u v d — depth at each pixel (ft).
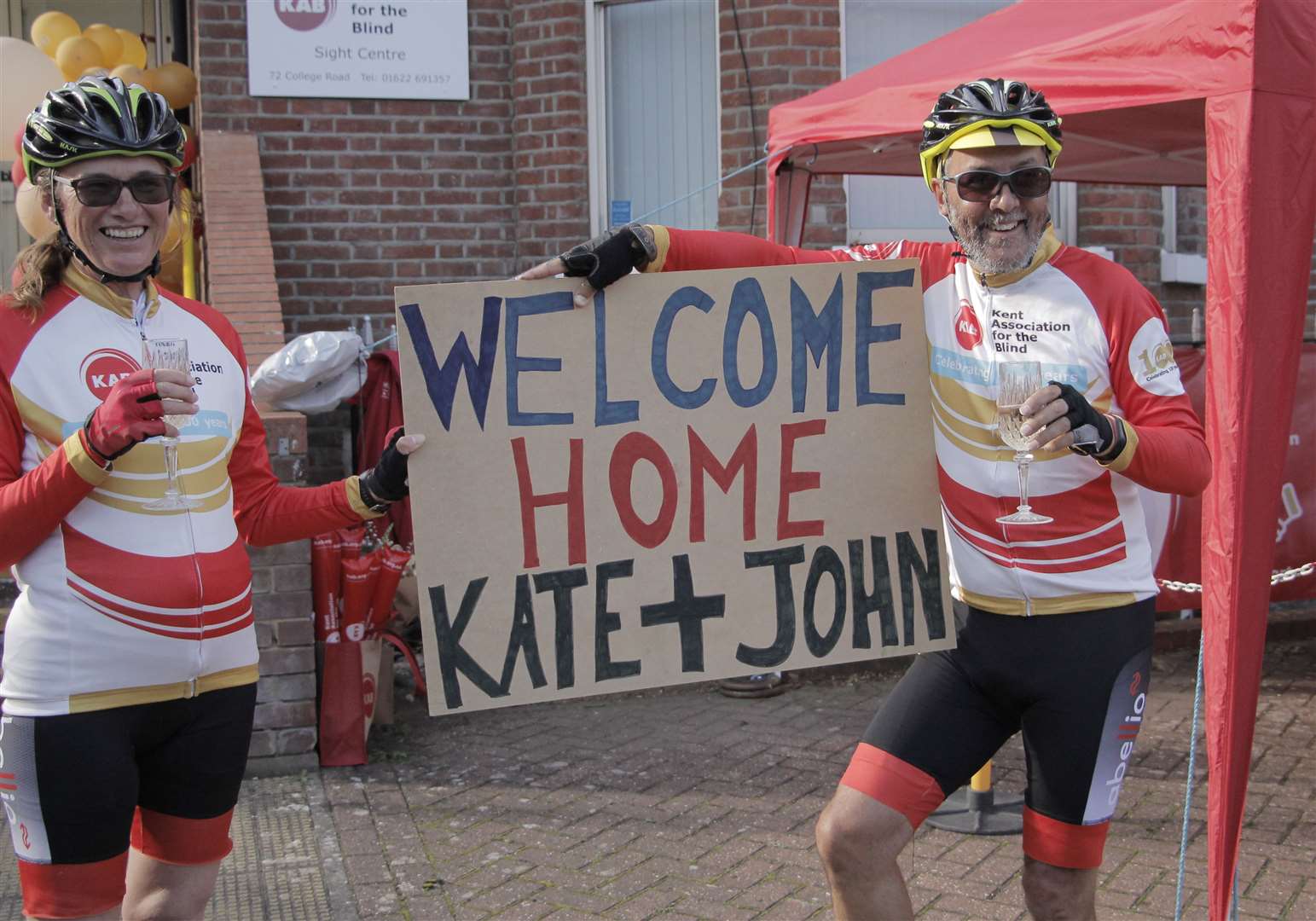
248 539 8.19
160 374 6.54
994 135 7.70
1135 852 12.68
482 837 13.33
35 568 6.95
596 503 7.96
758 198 21.84
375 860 12.72
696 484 8.07
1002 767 15.28
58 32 21.56
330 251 22.34
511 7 22.68
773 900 11.73
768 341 8.11
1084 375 7.93
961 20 22.94
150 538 7.09
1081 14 12.85
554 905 11.69
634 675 8.02
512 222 23.07
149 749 7.34
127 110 6.99
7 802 7.00
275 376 16.20
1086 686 7.83
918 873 12.23
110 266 7.16
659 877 12.30
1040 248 8.15
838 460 8.21
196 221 21.53
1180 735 16.38
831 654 8.23
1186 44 10.11
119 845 7.03
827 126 14.79
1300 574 18.35
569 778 15.17
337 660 15.57
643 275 7.95
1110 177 18.74
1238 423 9.34
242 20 21.83
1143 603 8.05
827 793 14.58
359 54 22.18
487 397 7.79
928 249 8.62
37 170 7.05
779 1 21.50
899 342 8.25
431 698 7.75
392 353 18.31
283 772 15.30
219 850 7.64
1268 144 9.45
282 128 22.08
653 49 22.99
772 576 8.16
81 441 6.53
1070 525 7.91
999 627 8.09
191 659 7.18
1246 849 12.77
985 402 8.10
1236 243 9.42
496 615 7.84
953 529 8.27
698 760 15.80
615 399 7.95
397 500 8.02
